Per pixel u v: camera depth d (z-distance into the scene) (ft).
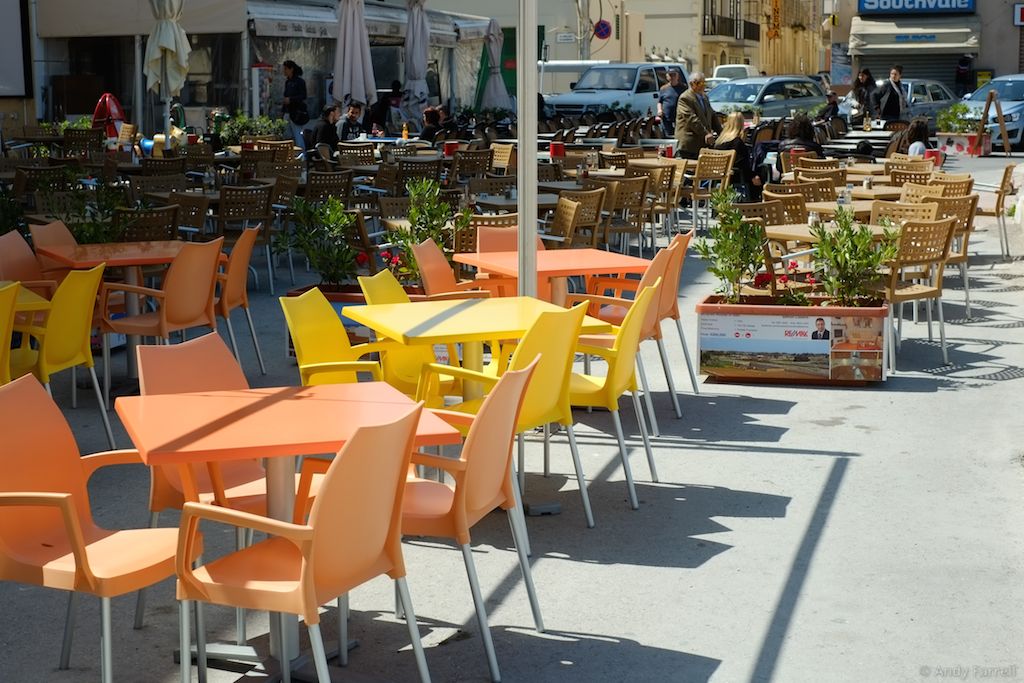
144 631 15.49
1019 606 15.94
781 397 26.68
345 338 19.43
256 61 84.23
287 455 12.99
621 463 22.21
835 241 28.94
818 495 20.31
